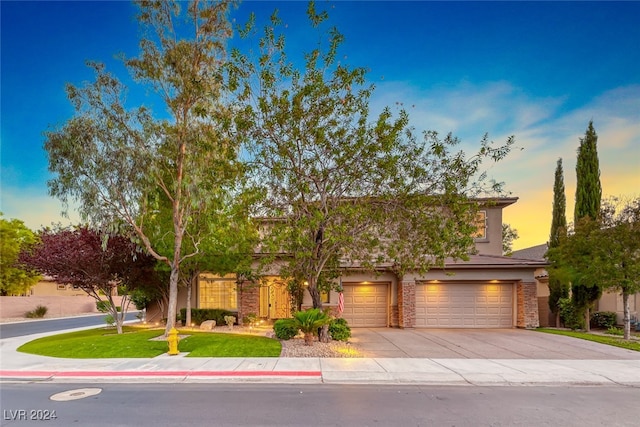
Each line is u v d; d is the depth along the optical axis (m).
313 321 12.65
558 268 18.14
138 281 18.06
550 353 11.89
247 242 15.02
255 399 7.37
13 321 29.62
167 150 14.96
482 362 10.46
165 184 16.34
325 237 12.04
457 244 12.31
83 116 13.77
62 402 7.30
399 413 6.56
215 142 14.11
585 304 18.12
